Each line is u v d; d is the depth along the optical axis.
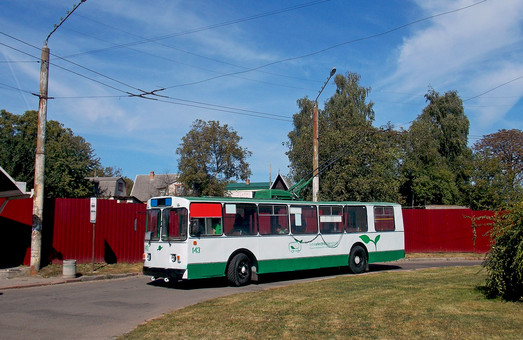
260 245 16.22
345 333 8.04
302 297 11.71
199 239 14.62
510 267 10.41
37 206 17.27
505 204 11.64
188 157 44.78
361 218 19.77
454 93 50.84
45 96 17.62
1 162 32.69
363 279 15.40
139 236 20.95
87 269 18.38
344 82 49.12
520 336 7.62
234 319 9.31
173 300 12.51
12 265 18.44
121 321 9.76
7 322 9.65
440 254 28.94
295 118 51.44
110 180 64.06
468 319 8.81
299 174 35.44
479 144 55.50
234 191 66.88
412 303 10.52
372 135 29.20
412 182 46.84
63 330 8.92
